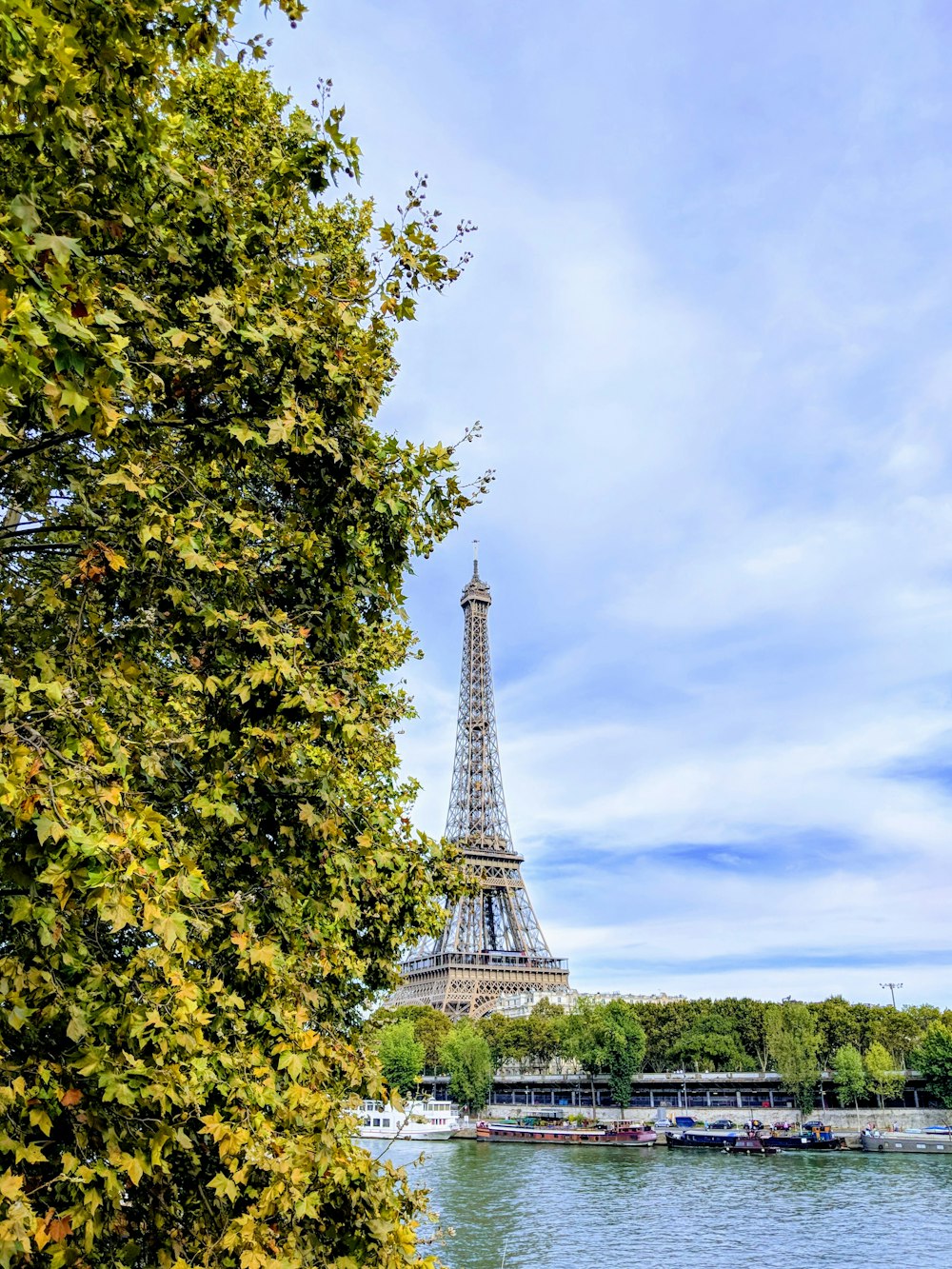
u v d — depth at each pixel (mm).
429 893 17891
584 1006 152500
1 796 6672
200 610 10281
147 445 10398
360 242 15430
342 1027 17016
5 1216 6969
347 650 12602
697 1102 148750
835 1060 129625
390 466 11883
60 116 7691
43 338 6723
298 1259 9367
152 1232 9438
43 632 10391
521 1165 98438
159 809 11273
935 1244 56062
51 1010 7988
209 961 11070
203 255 10258
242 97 13359
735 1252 55125
